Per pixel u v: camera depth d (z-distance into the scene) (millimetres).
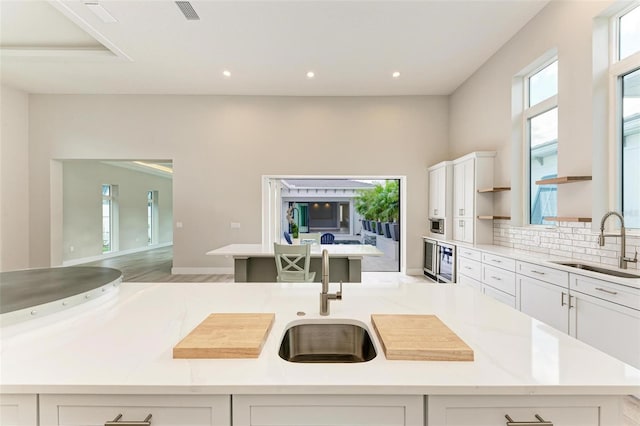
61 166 6176
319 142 6031
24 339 1008
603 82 2701
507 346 961
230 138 6008
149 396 773
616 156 2643
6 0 3369
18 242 5781
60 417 769
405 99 6012
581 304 2279
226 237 6051
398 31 3814
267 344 981
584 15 2807
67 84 5504
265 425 777
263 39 3984
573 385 750
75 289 1412
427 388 753
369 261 8148
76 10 3365
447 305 1390
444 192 5258
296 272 3217
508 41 4035
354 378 780
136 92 5871
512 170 4000
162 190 11961
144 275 6027
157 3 3250
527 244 3689
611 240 2564
